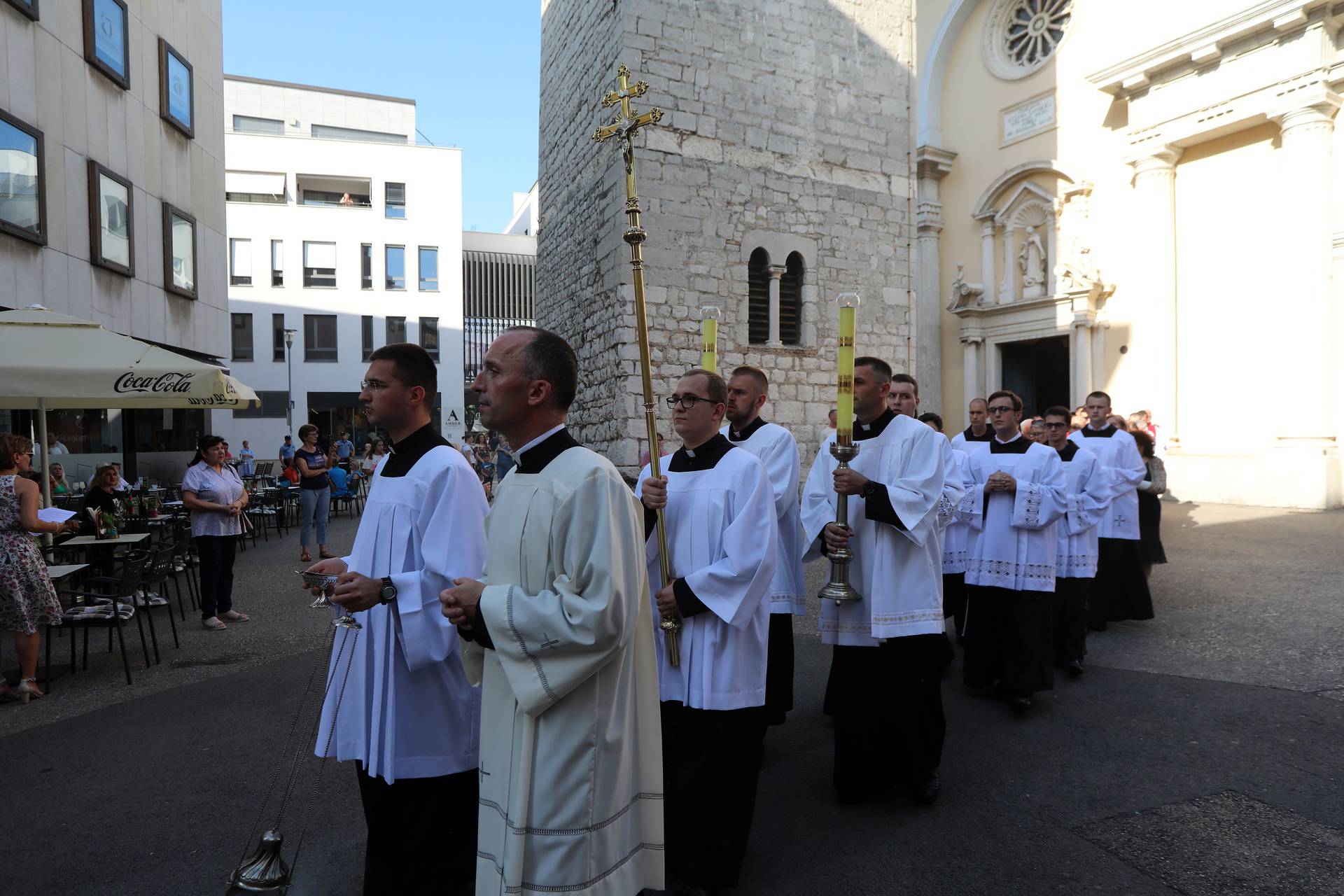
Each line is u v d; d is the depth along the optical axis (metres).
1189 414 15.88
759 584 2.93
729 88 13.11
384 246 33.56
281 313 32.53
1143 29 16.33
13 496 5.31
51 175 11.30
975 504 5.11
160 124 14.27
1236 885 2.96
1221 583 8.13
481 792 2.12
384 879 2.65
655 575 3.38
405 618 2.49
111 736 4.70
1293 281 13.91
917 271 21.56
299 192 33.56
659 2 12.60
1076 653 5.51
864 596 3.69
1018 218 19.50
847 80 14.20
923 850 3.28
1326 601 7.18
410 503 2.70
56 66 11.43
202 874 3.21
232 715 5.03
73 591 5.98
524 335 2.17
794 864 3.20
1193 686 5.18
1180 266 16.09
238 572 10.54
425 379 2.84
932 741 3.69
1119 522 6.54
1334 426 13.67
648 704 2.19
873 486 3.50
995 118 20.22
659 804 2.20
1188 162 15.99
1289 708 4.71
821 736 4.61
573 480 2.03
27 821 3.67
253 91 37.53
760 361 13.34
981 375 20.42
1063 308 18.14
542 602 1.93
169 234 14.50
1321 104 13.52
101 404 8.27
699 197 12.86
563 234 15.54
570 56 15.03
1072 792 3.76
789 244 13.59
